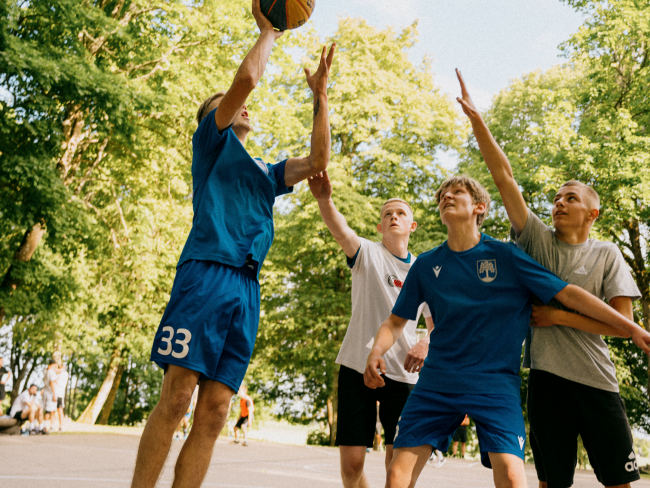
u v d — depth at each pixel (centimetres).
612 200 1630
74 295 1475
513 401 264
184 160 1597
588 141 1655
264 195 255
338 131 2084
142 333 1948
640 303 1853
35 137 1196
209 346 223
